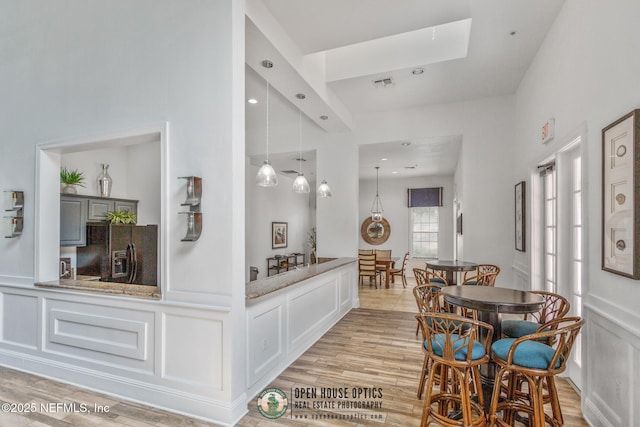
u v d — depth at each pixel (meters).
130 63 2.78
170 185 2.57
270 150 6.07
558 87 2.97
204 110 2.48
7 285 3.29
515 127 4.63
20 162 3.31
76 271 4.61
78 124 3.01
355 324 4.64
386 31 3.21
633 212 1.78
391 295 6.77
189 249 2.50
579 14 2.53
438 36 3.79
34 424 2.33
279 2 2.79
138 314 2.68
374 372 3.11
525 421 2.24
